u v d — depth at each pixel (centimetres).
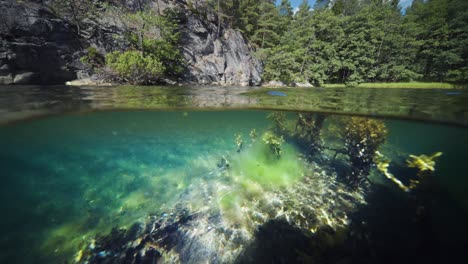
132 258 269
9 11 1092
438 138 1040
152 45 1789
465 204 372
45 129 644
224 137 937
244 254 285
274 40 3388
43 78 1215
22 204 352
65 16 1473
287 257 278
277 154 580
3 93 697
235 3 3209
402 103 669
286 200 403
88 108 641
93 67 1452
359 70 2612
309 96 908
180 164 579
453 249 278
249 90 1261
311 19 3014
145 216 346
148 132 1048
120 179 471
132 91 910
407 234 307
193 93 957
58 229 301
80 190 412
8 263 246
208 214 359
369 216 352
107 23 1742
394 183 444
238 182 474
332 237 303
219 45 2631
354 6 3947
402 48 2358
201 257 279
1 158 521
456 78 1755
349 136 506
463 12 1828
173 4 2612
